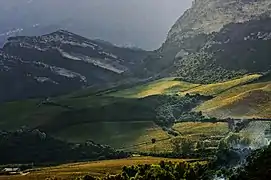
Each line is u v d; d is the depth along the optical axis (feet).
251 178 278.67
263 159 286.66
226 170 318.86
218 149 393.70
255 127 541.75
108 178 426.10
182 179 364.17
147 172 394.93
